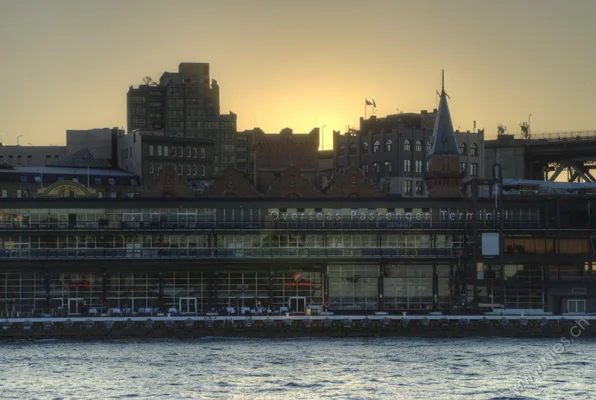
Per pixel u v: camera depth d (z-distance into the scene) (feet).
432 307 620.08
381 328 554.05
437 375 424.87
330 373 427.74
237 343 524.11
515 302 623.77
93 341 533.14
